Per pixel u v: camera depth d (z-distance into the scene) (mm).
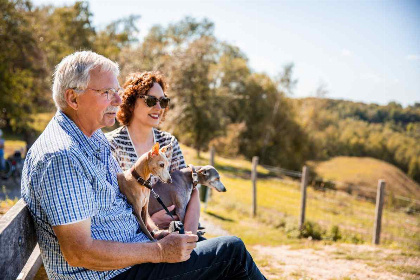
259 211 11125
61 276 1815
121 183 2279
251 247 6824
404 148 46219
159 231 2334
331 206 14820
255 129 36750
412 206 14500
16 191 11594
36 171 1675
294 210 12570
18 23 20078
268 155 36781
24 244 1760
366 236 8820
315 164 37438
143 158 2316
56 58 23094
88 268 1741
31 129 24984
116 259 1752
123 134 2867
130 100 2881
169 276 1963
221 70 32469
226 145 35906
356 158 44594
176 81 27609
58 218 1633
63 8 34656
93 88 1907
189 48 28406
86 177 1783
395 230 10719
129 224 2082
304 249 6582
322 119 38156
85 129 2016
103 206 1896
